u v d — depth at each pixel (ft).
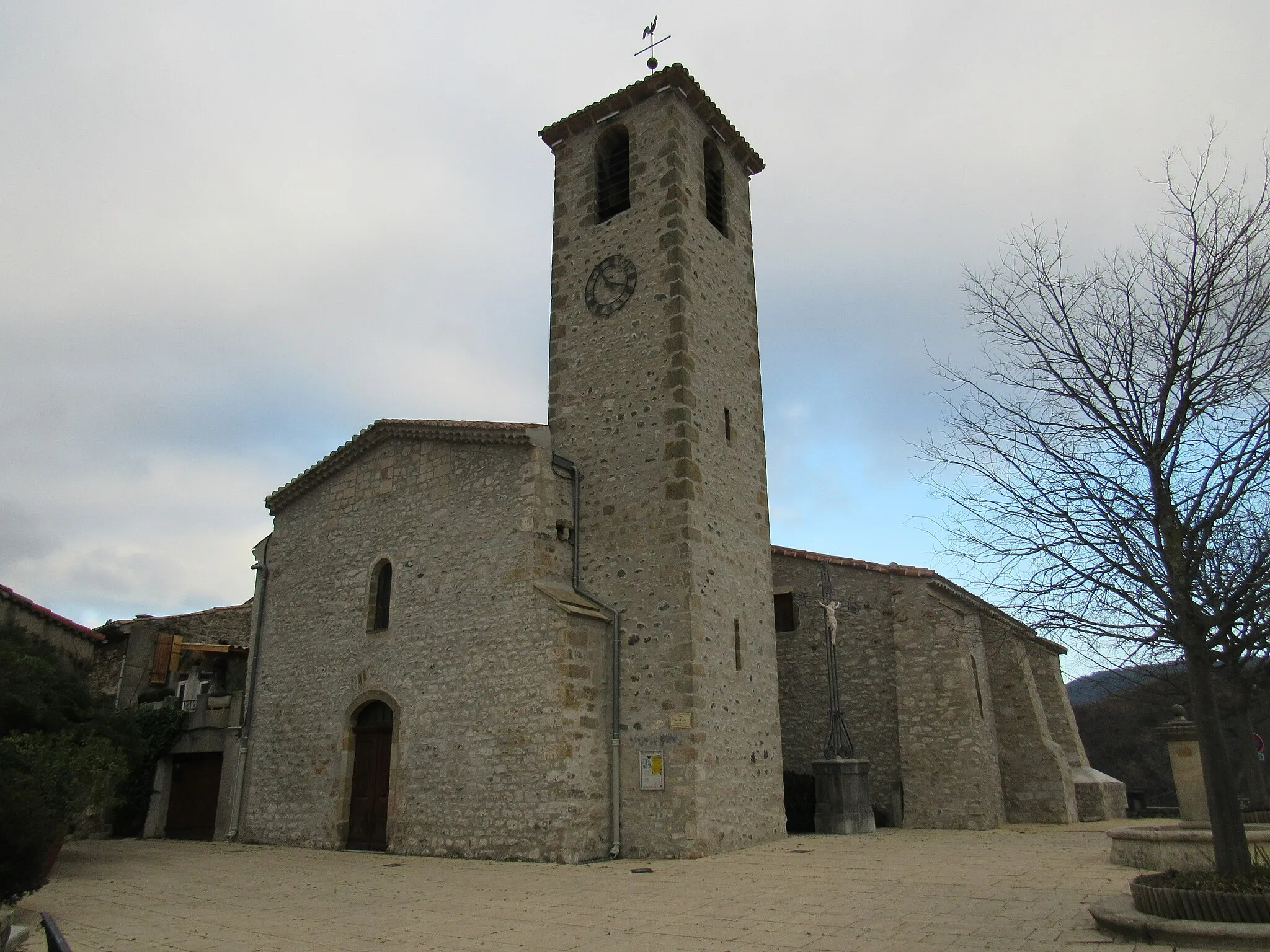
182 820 63.52
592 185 59.88
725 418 54.95
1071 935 23.90
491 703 47.16
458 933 27.37
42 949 26.37
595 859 43.83
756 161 66.23
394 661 52.54
